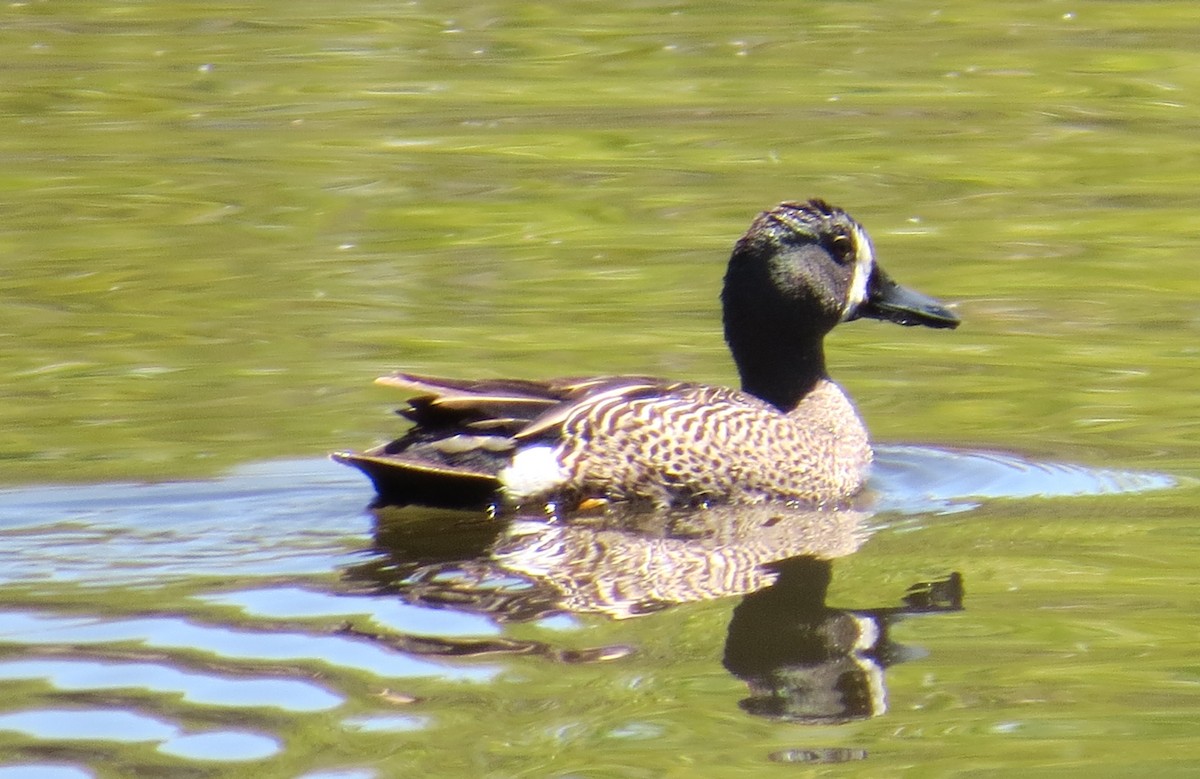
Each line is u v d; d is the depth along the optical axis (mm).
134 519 11453
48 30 27406
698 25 27859
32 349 15414
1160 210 19422
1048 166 21125
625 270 17734
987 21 27688
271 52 26281
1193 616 9711
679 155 21703
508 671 8938
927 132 22469
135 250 18344
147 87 24500
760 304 13648
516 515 11758
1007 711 8484
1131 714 8453
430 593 10117
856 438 13141
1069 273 17516
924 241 18484
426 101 23969
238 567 10555
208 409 13906
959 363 15266
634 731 8234
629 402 12312
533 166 21250
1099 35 26641
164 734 8148
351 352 15367
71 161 21516
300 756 7926
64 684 8727
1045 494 12188
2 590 10117
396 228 19109
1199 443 13164
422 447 12031
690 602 10078
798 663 9055
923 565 10758
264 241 18672
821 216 13852
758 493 12391
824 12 28500
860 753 8031
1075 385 14586
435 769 7832
